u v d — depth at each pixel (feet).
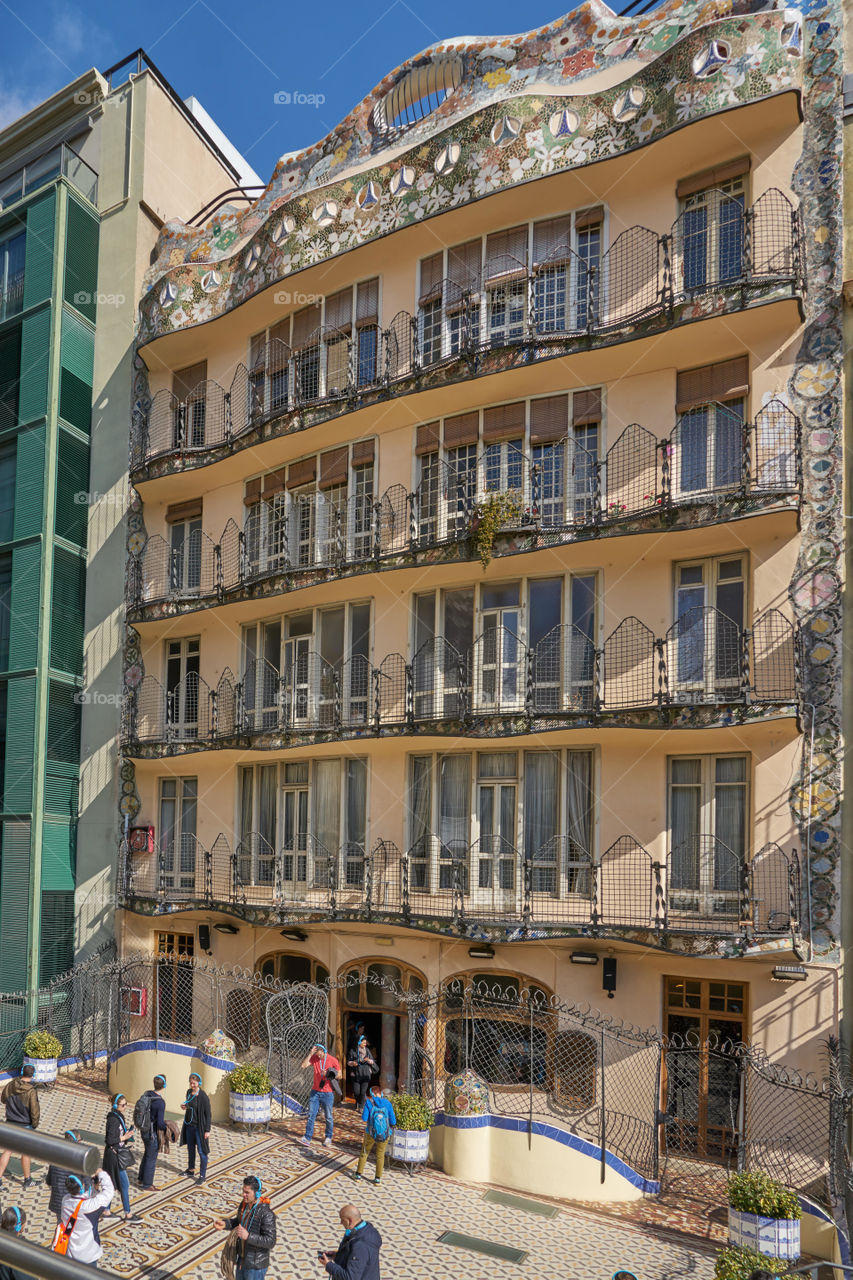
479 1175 42.57
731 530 46.55
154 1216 36.94
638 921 47.44
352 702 58.65
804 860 44.27
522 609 53.21
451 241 56.70
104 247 76.38
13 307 75.51
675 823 48.39
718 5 50.19
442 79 60.54
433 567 53.78
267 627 64.59
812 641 45.44
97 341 75.87
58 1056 60.13
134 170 75.56
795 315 45.88
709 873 46.88
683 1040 46.16
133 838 68.64
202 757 64.03
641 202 50.98
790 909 43.09
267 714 62.85
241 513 66.90
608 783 49.83
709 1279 33.37
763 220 47.14
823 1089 41.96
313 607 61.52
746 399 47.98
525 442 53.57
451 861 53.67
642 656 49.26
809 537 45.98
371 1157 44.70
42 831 67.67
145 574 71.61
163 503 72.18
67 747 70.85
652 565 50.01
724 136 47.85
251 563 65.10
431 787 55.01
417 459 57.77
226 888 62.90
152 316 70.44
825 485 45.83
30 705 69.00
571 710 49.42
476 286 55.42
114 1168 37.32
